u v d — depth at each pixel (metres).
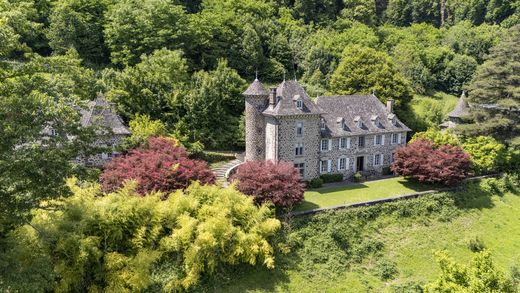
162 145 33.97
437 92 81.00
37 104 17.89
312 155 42.22
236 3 80.19
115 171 29.45
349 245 32.59
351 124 45.72
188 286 24.83
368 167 47.09
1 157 17.02
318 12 91.94
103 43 64.12
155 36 61.31
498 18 106.69
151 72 49.94
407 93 61.81
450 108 70.00
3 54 18.67
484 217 39.75
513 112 48.34
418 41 93.19
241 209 28.41
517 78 46.84
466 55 88.38
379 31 93.94
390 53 85.44
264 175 32.19
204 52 66.06
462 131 48.72
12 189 18.25
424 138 46.28
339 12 96.69
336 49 77.00
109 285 22.52
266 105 41.91
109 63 63.69
